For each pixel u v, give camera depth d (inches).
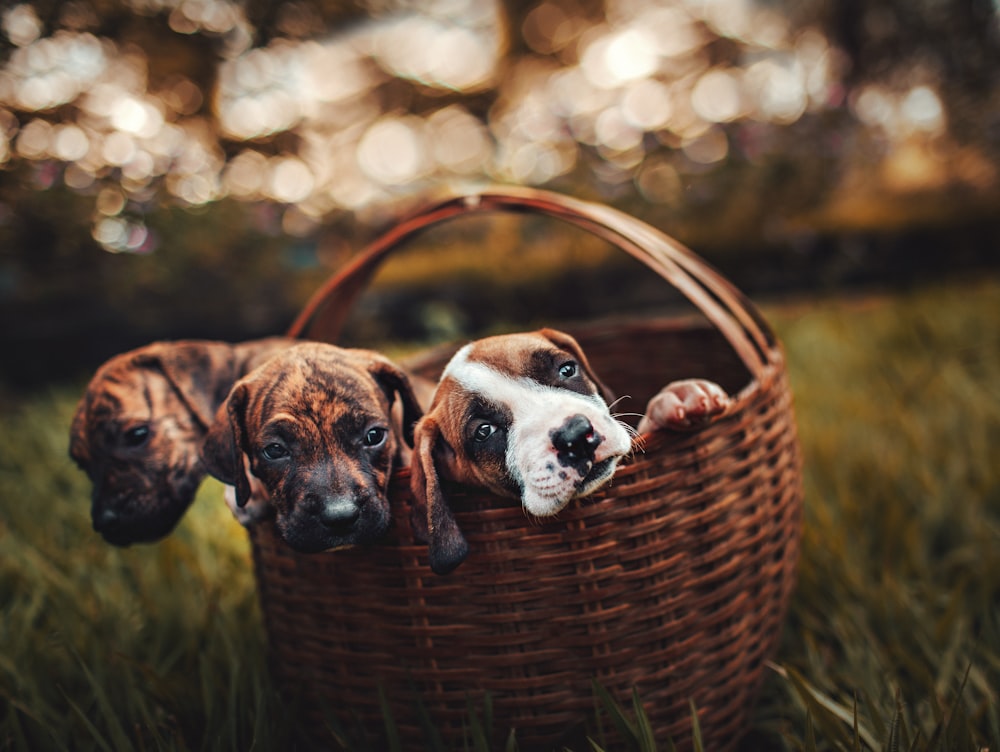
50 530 35.2
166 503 27.2
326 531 21.7
